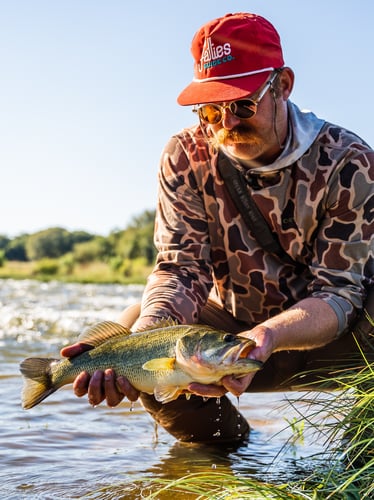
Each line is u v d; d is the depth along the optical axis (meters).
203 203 1.66
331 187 1.56
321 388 1.70
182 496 1.39
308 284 1.67
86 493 1.41
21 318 4.74
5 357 3.04
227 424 1.77
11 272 22.94
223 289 1.72
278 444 1.78
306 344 1.45
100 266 23.53
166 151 1.69
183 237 1.65
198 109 1.53
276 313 1.70
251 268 1.66
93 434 1.88
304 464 1.59
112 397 1.35
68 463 1.61
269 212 1.61
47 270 22.50
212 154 1.63
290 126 1.56
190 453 1.70
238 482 1.34
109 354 1.36
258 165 1.58
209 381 1.28
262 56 1.49
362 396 1.40
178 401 1.68
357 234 1.56
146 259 23.81
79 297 8.18
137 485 1.46
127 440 1.83
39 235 31.73
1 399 2.25
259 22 1.51
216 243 1.68
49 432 1.88
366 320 1.58
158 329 1.35
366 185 1.55
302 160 1.57
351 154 1.56
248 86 1.47
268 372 1.71
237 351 1.25
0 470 1.55
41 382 1.40
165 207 1.68
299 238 1.61
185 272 1.62
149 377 1.32
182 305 1.54
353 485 1.23
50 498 1.38
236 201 1.62
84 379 1.35
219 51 1.49
